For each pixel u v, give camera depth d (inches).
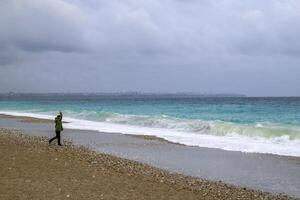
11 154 669.9
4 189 458.3
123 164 716.7
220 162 829.8
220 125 1451.8
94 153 839.7
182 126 1631.4
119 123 1971.0
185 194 524.4
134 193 496.1
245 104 4109.3
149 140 1216.2
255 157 892.0
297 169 754.8
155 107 3816.4
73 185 502.0
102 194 473.1
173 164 804.0
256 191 584.4
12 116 2628.0
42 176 533.6
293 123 1665.8
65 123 1982.0
